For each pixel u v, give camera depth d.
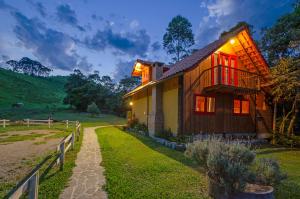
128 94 24.70
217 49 14.66
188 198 5.36
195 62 13.93
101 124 34.09
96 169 8.02
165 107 16.81
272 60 19.16
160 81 15.28
